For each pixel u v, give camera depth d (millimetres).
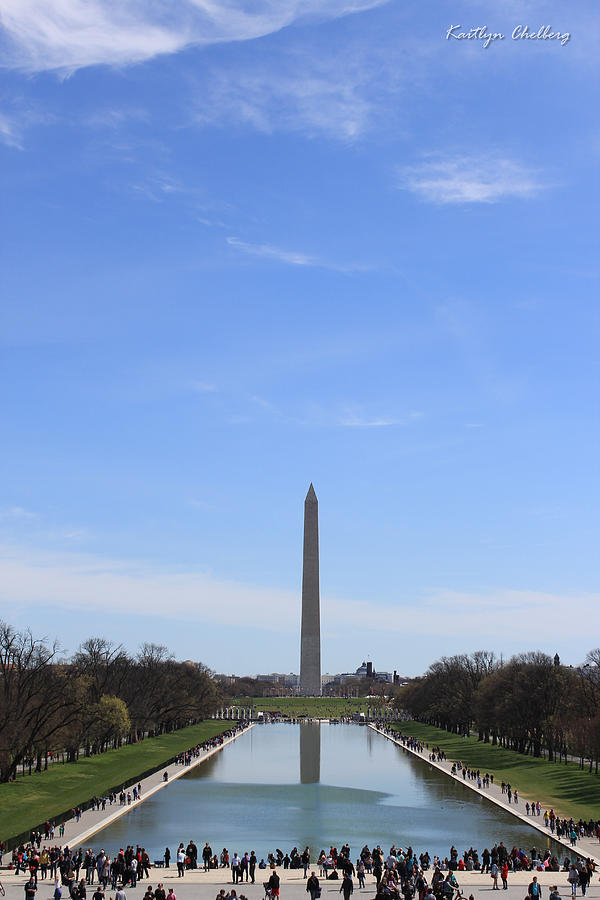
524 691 188500
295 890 82312
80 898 72250
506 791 149750
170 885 84688
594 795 141375
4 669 142875
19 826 109500
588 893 81375
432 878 85438
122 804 135250
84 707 158000
